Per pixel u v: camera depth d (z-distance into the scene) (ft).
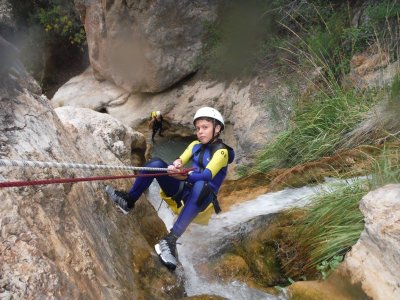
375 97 17.39
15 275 5.65
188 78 33.88
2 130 7.80
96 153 12.34
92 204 9.22
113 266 8.32
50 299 5.75
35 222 6.71
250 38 30.58
